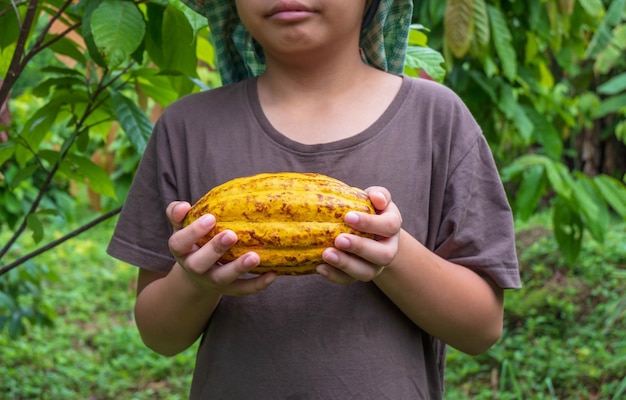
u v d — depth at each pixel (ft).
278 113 5.44
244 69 6.51
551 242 24.52
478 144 5.49
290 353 5.03
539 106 13.65
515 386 15.72
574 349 18.45
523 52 11.85
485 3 10.09
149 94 8.30
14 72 6.92
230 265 4.21
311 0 4.95
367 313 5.10
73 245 32.17
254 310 5.12
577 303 20.75
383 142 5.27
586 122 19.57
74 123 8.04
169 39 7.31
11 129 8.25
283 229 4.21
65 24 7.96
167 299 5.19
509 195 12.98
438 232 5.35
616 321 19.34
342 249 4.18
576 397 16.16
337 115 5.36
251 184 4.39
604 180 12.09
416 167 5.26
